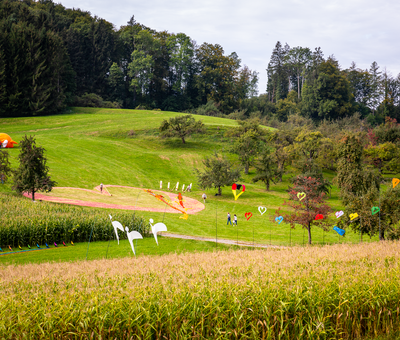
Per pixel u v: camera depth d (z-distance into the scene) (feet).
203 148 265.54
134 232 44.78
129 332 32.50
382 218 91.09
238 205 164.45
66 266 55.01
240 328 34.19
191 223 121.90
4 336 30.99
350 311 37.73
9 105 294.25
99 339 31.17
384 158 233.96
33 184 124.57
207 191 194.59
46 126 286.46
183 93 526.16
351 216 69.31
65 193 153.48
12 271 51.21
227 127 296.92
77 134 269.44
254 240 102.73
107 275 46.98
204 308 34.96
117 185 186.91
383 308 38.93
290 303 36.11
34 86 307.58
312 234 115.55
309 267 50.44
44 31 329.93
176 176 216.33
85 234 91.04
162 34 534.78
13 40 299.79
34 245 83.51
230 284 40.57
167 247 84.43
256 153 227.81
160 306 34.42
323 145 219.20
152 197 170.19
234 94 519.19
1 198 111.14
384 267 49.85
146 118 333.01
